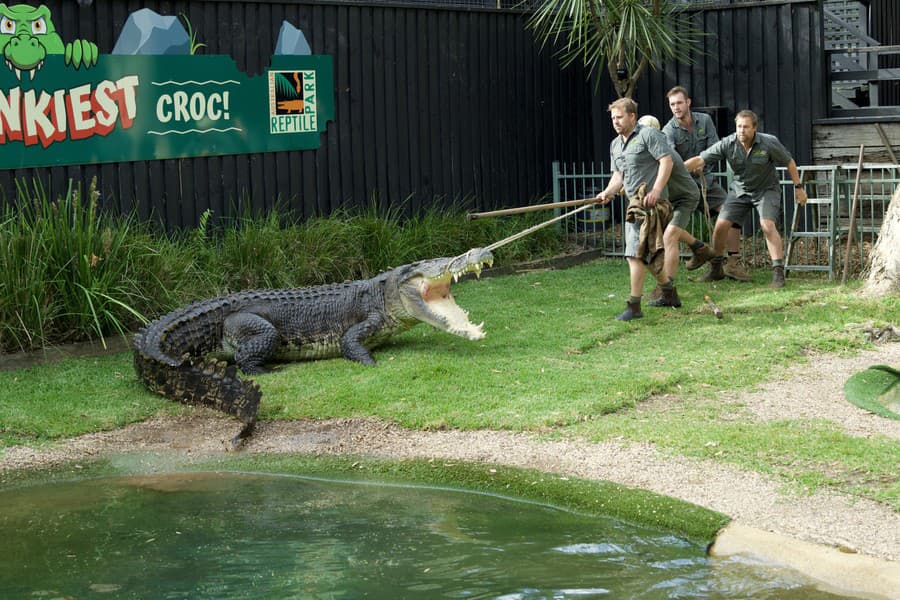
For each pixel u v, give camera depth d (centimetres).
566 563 496
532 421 686
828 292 1087
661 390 759
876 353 870
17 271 855
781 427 666
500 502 579
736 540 512
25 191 979
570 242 1420
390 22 1284
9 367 832
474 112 1394
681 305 1037
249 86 1148
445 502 579
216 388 743
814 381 784
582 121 1561
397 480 614
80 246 885
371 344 881
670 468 603
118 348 898
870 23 1680
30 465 649
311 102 1208
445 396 745
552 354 856
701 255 1113
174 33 1080
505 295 1107
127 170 1056
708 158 1124
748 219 1419
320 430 703
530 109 1470
